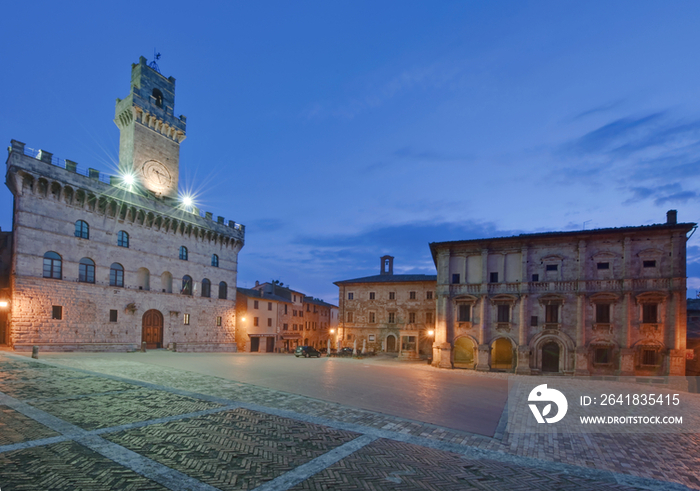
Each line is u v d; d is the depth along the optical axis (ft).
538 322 144.87
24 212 146.61
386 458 46.62
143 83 205.77
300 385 95.55
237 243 243.81
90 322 164.25
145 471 39.04
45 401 62.54
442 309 157.99
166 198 209.56
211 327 220.43
